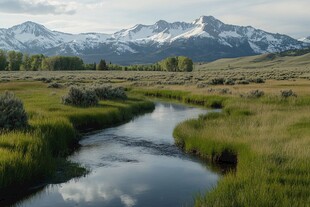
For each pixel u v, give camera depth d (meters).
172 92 54.47
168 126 27.84
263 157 13.81
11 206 11.84
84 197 12.52
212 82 68.75
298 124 21.19
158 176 14.87
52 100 35.34
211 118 26.58
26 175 13.50
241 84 66.88
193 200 12.03
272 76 98.44
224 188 11.04
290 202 9.52
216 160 17.42
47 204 11.96
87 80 84.19
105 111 29.52
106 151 19.44
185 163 16.97
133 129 26.44
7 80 73.19
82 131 25.31
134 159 17.75
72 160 17.55
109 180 14.38
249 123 22.52
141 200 12.15
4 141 15.32
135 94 56.66
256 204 9.57
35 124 20.02
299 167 12.38
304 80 76.75
